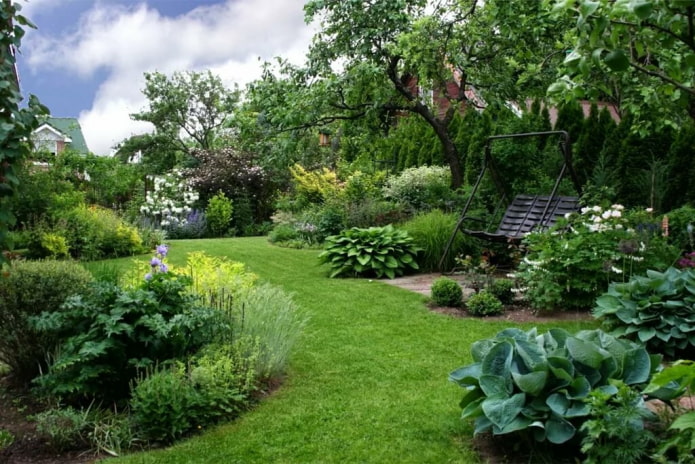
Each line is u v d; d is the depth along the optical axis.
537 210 8.09
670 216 7.61
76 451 2.97
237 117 11.34
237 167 17.47
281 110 10.39
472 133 12.91
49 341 3.78
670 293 4.48
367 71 9.69
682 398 3.24
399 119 14.33
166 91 28.88
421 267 8.62
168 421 3.07
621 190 10.09
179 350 3.60
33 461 2.85
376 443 2.97
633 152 10.13
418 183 12.08
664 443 2.43
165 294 3.70
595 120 11.03
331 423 3.22
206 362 3.43
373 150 13.45
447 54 9.67
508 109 11.22
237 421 3.28
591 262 5.66
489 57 9.91
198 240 13.31
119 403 3.40
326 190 14.21
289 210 15.21
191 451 2.92
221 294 4.36
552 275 5.79
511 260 8.52
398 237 8.48
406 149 15.39
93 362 3.37
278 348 4.03
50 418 3.09
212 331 3.77
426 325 5.40
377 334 5.09
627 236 5.75
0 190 3.34
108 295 3.54
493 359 2.98
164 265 4.16
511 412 2.69
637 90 5.75
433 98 12.04
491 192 9.82
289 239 12.23
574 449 2.75
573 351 2.85
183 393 3.16
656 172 9.46
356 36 10.09
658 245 6.01
